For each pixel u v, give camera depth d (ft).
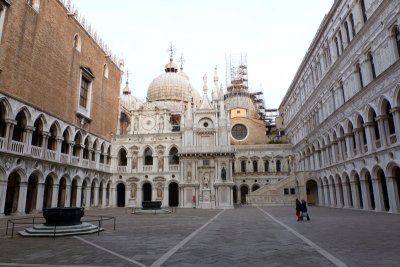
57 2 132.77
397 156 91.50
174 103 239.71
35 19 118.01
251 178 226.58
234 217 97.50
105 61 181.57
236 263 33.30
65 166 134.51
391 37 95.04
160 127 198.59
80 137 150.00
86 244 45.73
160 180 180.24
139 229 65.00
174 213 121.19
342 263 32.45
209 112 187.32
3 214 99.71
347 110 126.62
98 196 166.50
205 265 32.48
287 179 182.29
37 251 40.34
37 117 116.88
